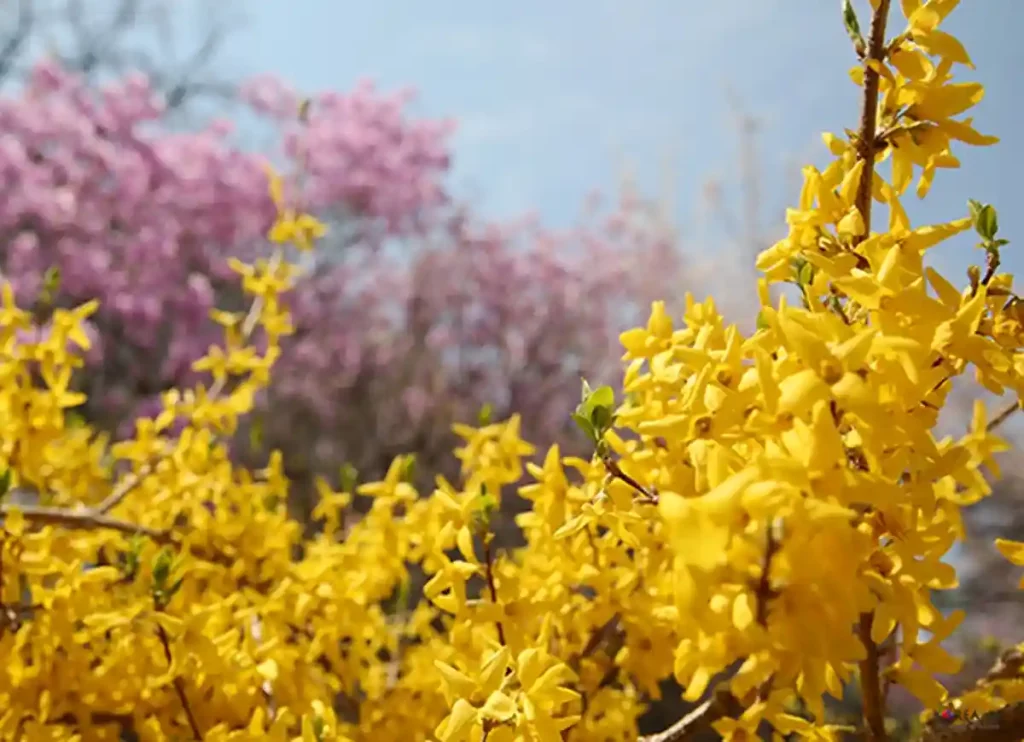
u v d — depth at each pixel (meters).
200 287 2.58
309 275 2.95
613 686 0.66
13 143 2.38
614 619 0.58
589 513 0.47
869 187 0.46
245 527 0.69
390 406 2.89
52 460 0.73
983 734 0.44
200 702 0.60
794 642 0.37
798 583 0.37
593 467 0.51
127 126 2.66
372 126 3.17
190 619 0.55
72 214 2.45
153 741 0.60
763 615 0.37
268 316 0.85
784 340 0.40
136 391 2.51
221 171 2.77
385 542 0.65
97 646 0.61
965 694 0.50
